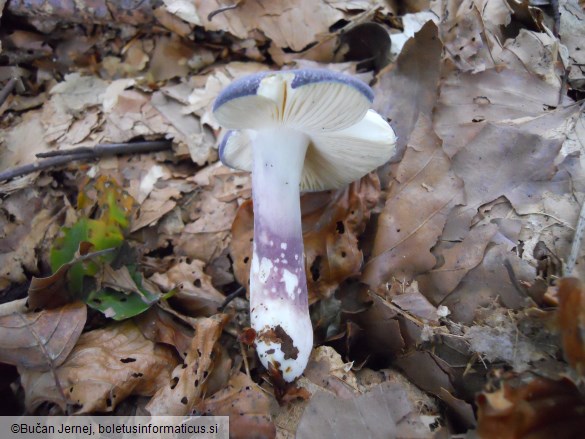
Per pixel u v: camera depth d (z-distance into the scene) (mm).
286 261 154
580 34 233
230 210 215
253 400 143
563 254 157
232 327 172
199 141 240
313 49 269
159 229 213
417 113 204
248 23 264
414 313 153
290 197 158
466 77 205
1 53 273
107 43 275
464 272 159
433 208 172
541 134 182
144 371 154
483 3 242
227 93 126
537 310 136
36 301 159
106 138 240
